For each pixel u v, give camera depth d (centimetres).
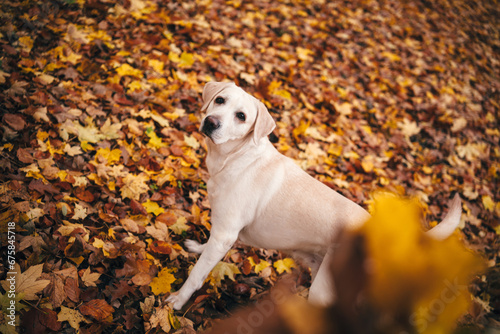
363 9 735
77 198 271
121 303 233
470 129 545
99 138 320
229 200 256
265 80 460
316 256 258
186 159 345
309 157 404
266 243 269
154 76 403
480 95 634
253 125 263
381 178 414
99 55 396
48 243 234
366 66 586
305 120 446
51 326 200
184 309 248
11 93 304
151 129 348
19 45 350
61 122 312
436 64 657
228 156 260
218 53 473
